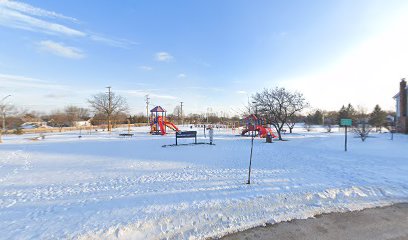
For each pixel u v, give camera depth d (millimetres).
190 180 7359
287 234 4090
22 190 6590
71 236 3861
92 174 8555
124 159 11961
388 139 21094
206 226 4301
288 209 5086
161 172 8680
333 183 6832
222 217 4621
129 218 4473
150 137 28750
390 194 6086
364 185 6613
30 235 3916
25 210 5016
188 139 25141
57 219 4516
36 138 27562
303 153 13523
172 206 5070
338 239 3967
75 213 4785
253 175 7953
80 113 85188
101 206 5148
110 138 27516
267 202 5355
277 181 7105
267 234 4086
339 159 11273
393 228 4355
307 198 5664
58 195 6051
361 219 4703
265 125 30859
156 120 36469
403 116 28875
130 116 81250
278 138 25141
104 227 4129
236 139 24875
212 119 85000
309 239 3947
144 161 11250
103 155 13625
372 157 11812
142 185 6855
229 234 4062
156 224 4305
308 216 4801
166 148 16938
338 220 4652
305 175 7902
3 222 4426
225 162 10727
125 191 6273
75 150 16250
